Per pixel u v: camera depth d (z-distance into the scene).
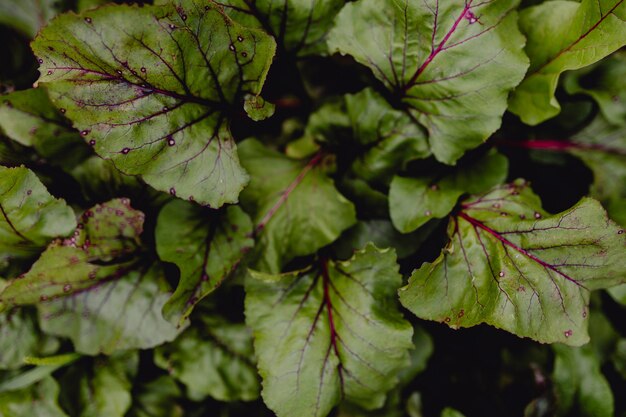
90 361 0.68
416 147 0.63
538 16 0.61
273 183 0.65
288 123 0.69
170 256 0.62
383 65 0.61
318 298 0.63
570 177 0.67
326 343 0.62
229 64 0.58
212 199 0.59
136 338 0.64
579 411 0.64
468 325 0.59
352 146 0.65
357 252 0.62
